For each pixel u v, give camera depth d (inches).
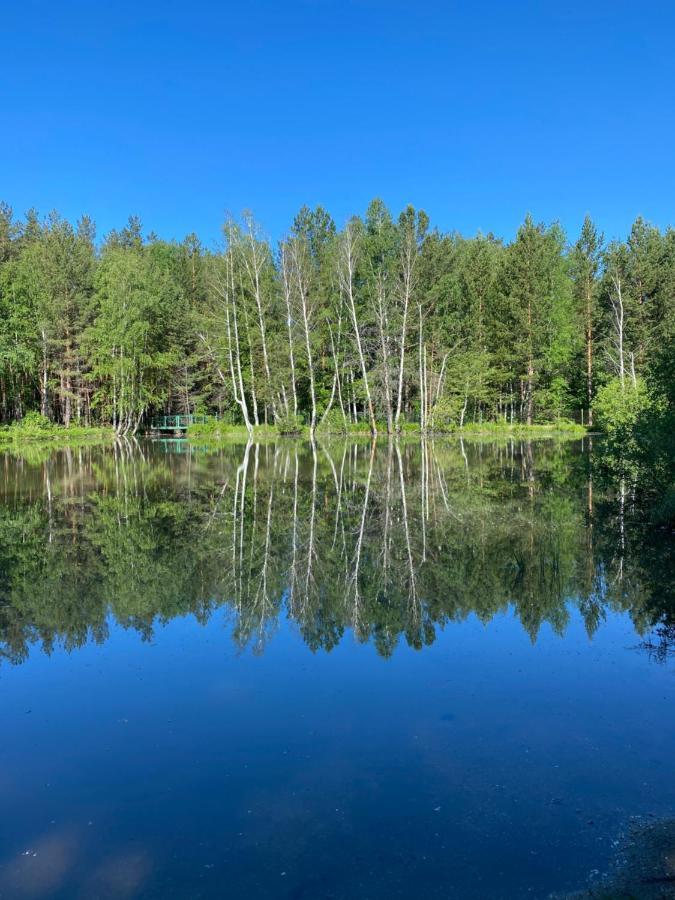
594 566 273.3
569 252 2007.9
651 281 1617.9
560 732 137.9
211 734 140.1
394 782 120.4
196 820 110.9
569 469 681.6
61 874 98.3
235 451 1045.8
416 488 543.5
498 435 1466.5
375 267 1699.1
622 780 119.6
